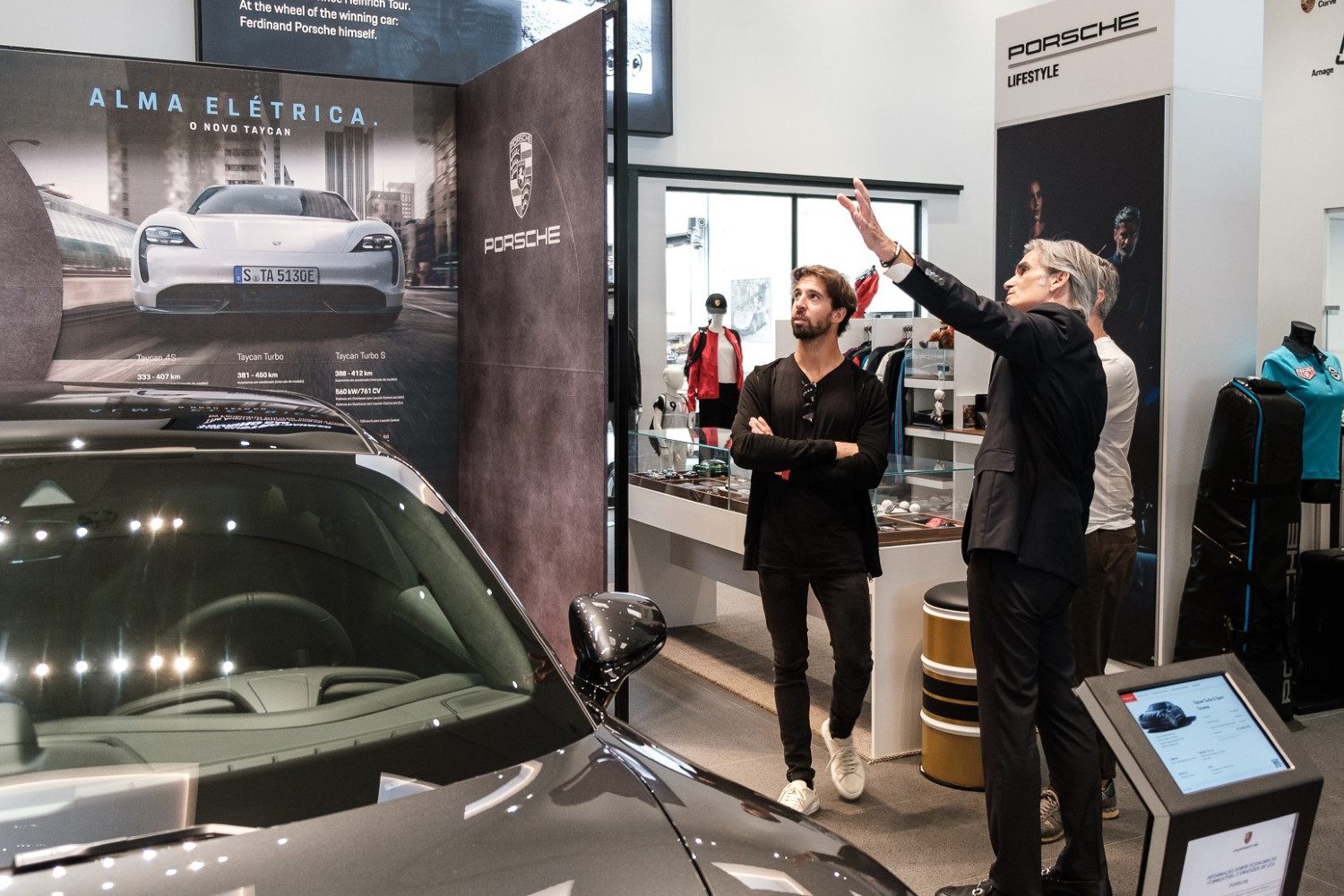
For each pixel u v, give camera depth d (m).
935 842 3.25
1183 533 4.70
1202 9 4.66
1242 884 2.31
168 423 1.81
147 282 4.75
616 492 4.12
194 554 1.54
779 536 3.31
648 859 1.18
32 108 4.53
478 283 5.05
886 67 10.44
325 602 1.56
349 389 5.12
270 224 4.91
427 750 1.36
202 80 4.78
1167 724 2.28
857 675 3.38
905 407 8.33
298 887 1.06
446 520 1.84
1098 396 2.62
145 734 1.31
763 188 10.14
